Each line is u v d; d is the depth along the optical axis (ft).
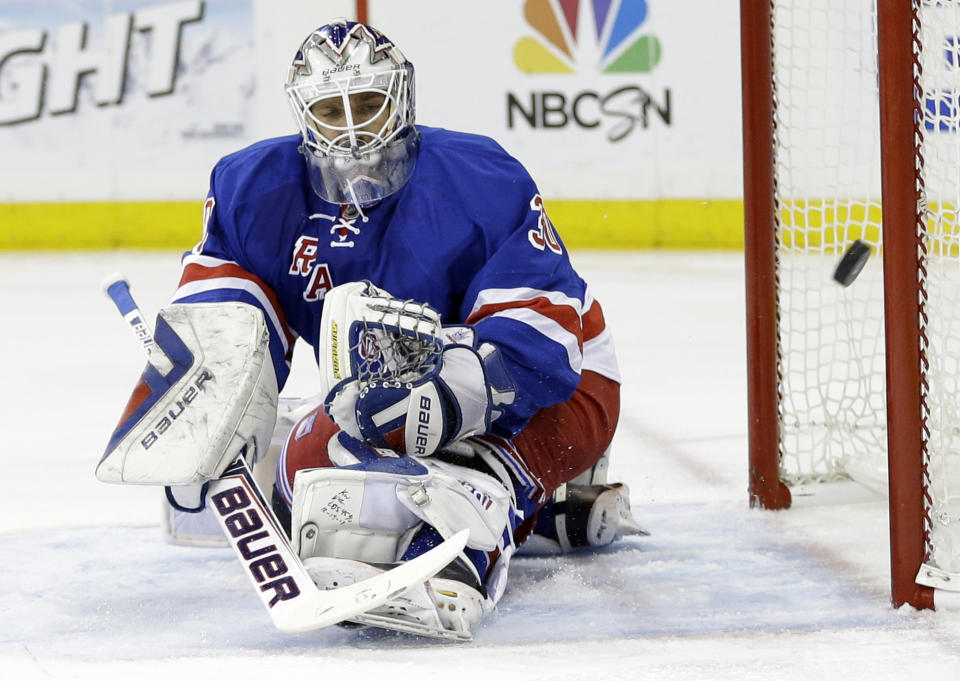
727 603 22.17
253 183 23.91
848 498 30.32
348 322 20.54
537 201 23.41
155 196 96.73
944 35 20.94
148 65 95.81
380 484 20.59
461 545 19.44
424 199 23.27
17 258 92.48
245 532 20.30
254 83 96.07
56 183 96.43
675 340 59.41
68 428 42.98
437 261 23.16
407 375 21.03
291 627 18.71
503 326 21.83
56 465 37.09
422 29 94.12
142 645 20.30
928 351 21.02
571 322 22.49
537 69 94.12
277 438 26.13
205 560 26.05
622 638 20.13
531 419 23.77
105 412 45.70
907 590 21.42
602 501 25.49
